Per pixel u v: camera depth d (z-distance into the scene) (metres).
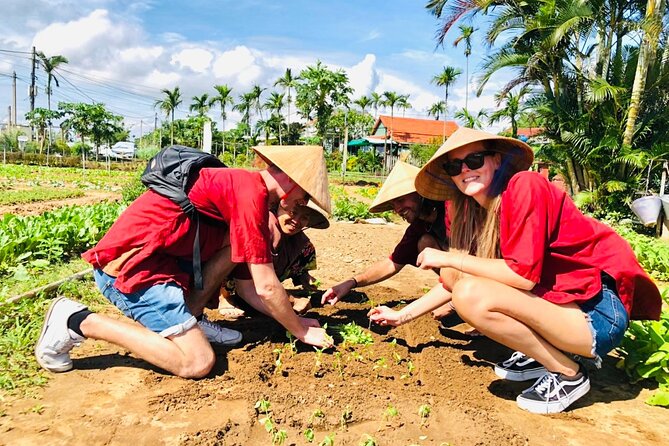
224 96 55.62
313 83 32.97
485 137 2.74
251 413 2.67
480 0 17.41
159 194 3.03
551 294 2.74
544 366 2.92
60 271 5.35
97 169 43.19
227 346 3.54
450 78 36.56
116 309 4.34
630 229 12.95
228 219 3.09
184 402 2.77
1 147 50.59
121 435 2.45
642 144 16.38
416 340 3.88
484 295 2.71
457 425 2.66
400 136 49.81
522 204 2.62
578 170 17.31
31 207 13.84
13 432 2.44
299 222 3.71
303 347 3.56
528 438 2.61
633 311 3.09
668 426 2.78
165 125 60.94
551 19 15.46
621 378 3.41
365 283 4.13
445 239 3.96
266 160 3.27
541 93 17.39
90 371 3.12
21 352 3.26
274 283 3.09
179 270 3.16
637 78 14.98
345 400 2.86
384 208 4.15
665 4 14.70
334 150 55.91
